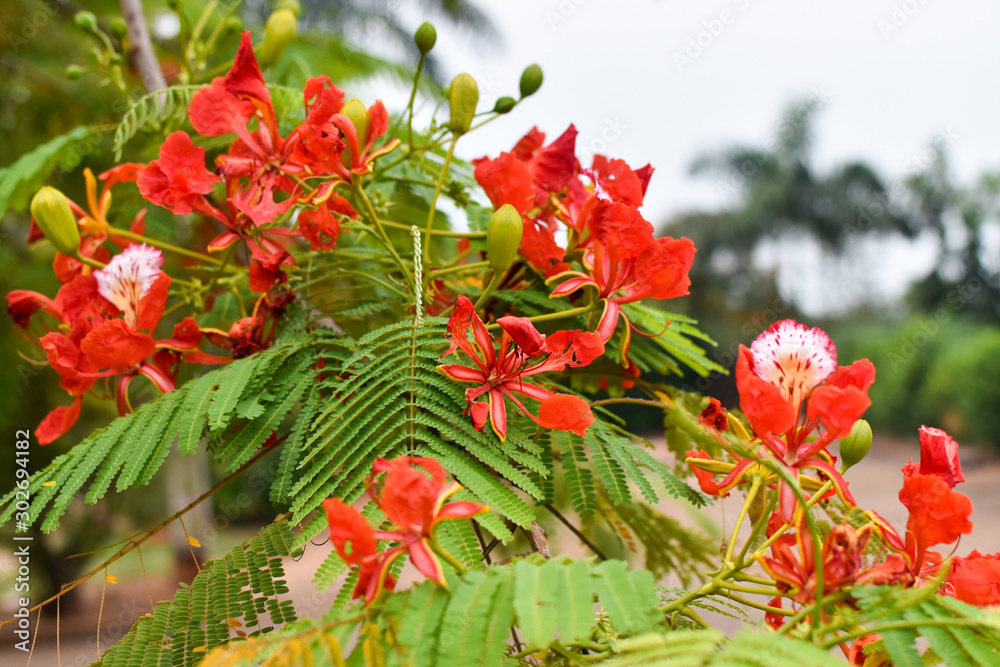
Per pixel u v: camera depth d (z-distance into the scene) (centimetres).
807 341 50
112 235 64
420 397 51
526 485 50
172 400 55
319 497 50
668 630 48
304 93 58
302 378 55
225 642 52
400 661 42
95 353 56
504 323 51
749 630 42
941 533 46
